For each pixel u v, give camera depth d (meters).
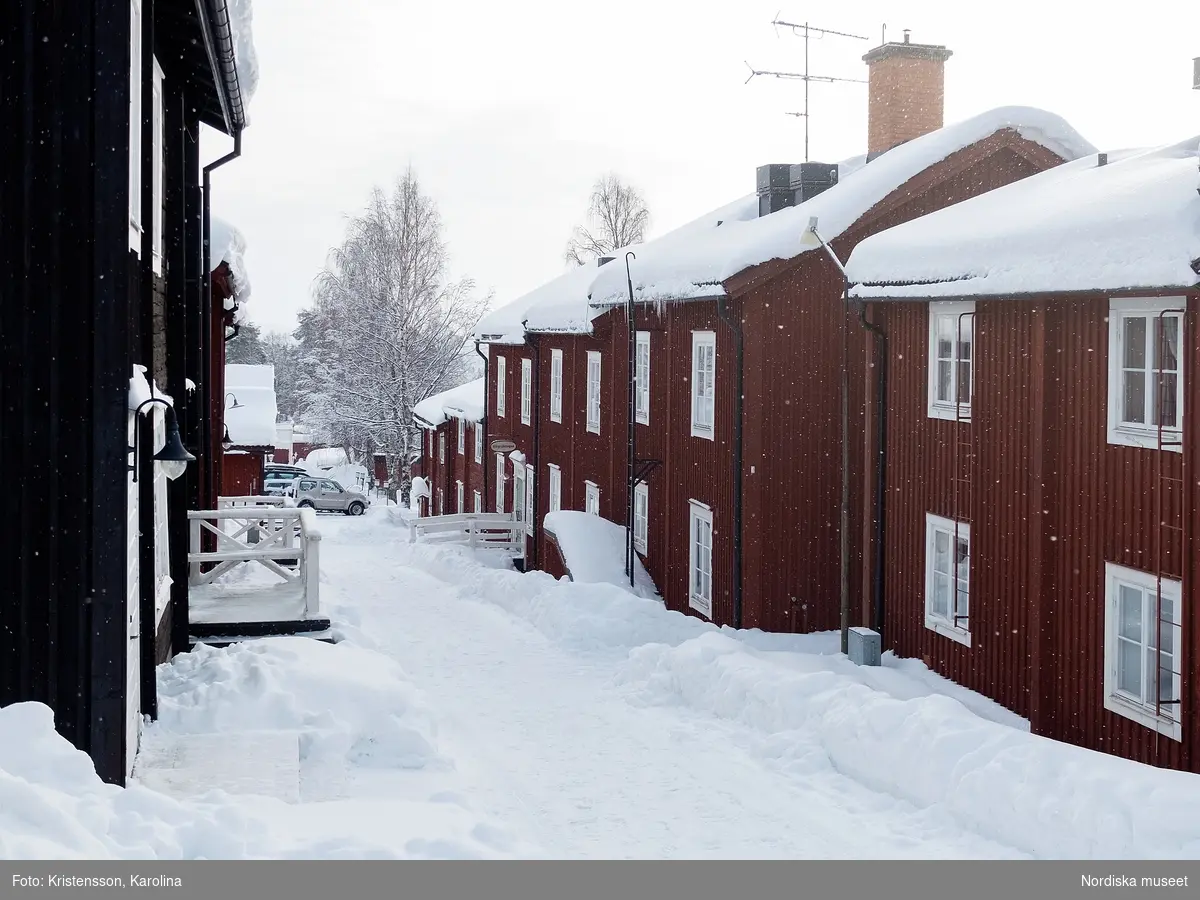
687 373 18.20
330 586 21.30
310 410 60.03
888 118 19.00
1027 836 7.83
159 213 10.96
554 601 17.42
